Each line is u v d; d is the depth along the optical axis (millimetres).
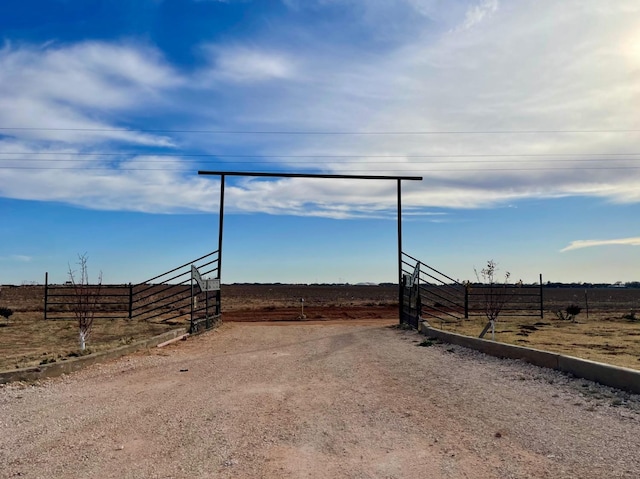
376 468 5672
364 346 17047
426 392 9539
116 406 8672
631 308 44031
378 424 7438
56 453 6246
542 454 5941
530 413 7766
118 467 5762
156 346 17078
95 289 22938
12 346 16516
